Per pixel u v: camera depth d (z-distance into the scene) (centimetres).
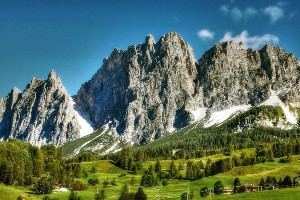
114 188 19012
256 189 15075
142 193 13925
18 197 15800
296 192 12556
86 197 16350
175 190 18050
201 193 15075
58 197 16662
